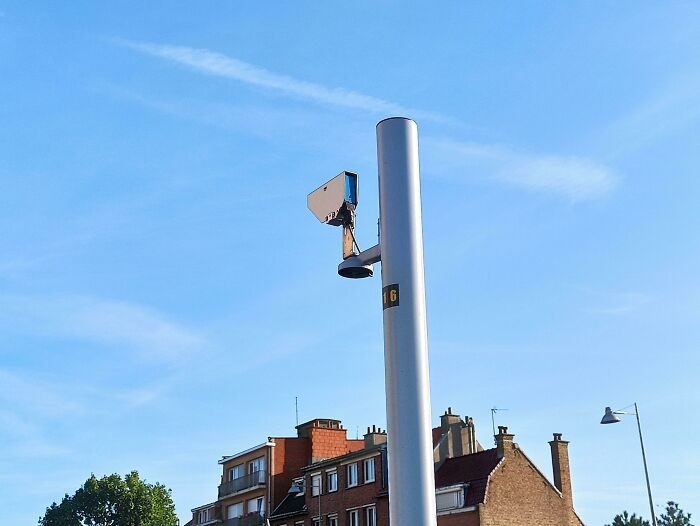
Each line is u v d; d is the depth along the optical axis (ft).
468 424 184.44
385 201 43.24
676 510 248.93
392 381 40.81
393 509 39.19
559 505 166.81
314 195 46.06
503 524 157.99
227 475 249.75
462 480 166.91
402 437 39.78
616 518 254.88
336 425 234.17
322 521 196.24
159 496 279.69
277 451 229.66
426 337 41.60
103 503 271.08
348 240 44.42
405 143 43.83
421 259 42.60
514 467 164.55
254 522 224.94
